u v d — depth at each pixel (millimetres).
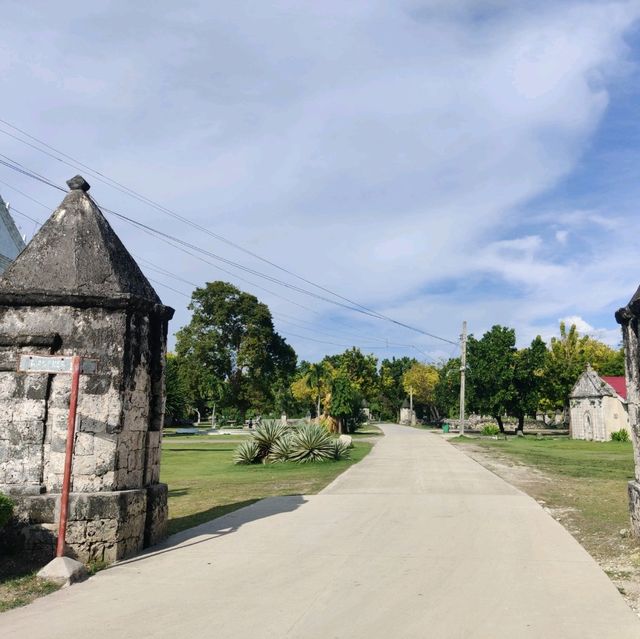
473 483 15688
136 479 8469
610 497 13586
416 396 83875
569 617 5496
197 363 56812
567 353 62844
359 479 16672
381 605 5836
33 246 8617
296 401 82125
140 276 9219
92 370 7926
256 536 9164
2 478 7758
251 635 5066
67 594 6285
